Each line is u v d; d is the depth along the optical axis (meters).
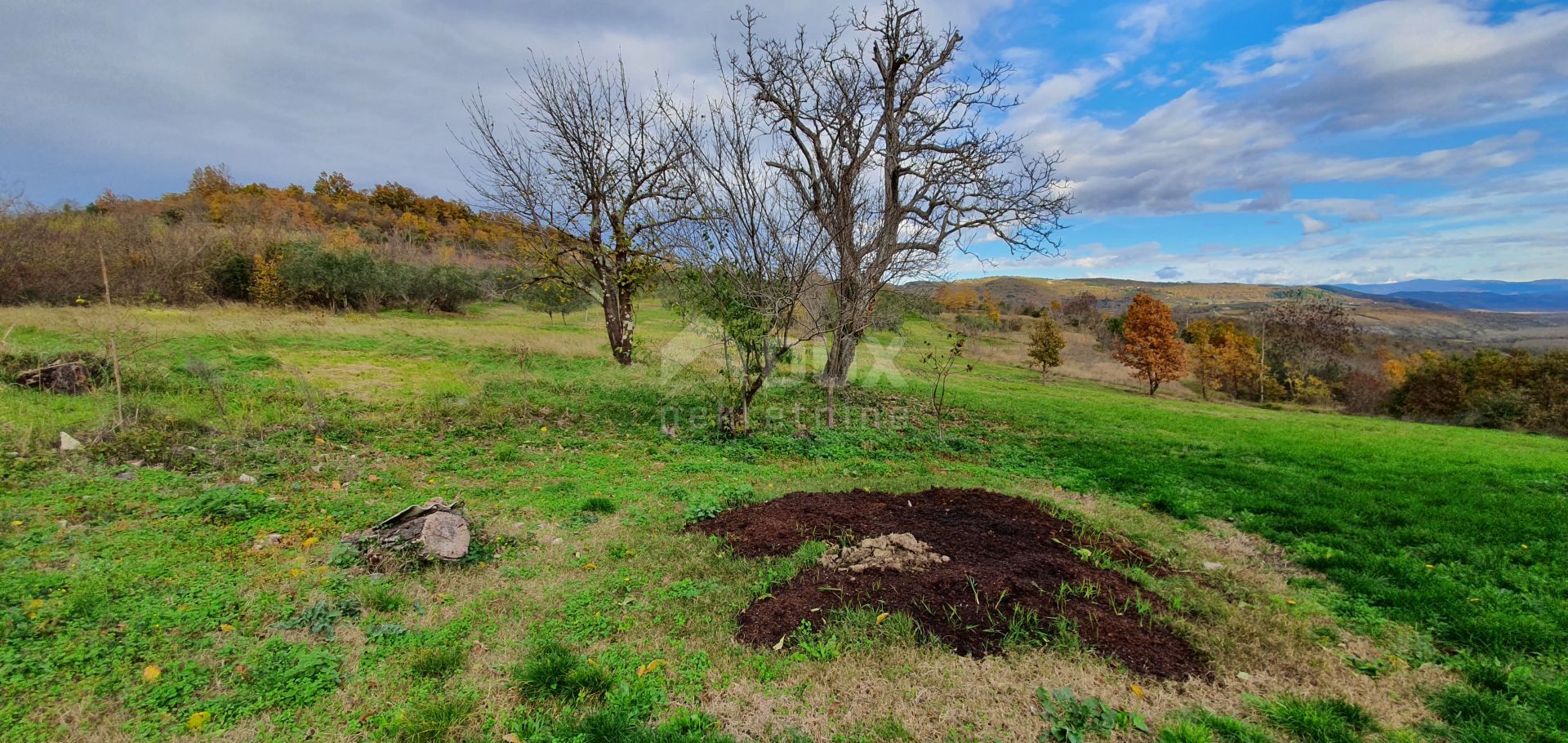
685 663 3.67
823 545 5.35
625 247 15.66
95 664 3.30
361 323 23.27
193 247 29.30
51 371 8.55
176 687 3.18
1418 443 13.88
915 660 3.67
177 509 5.49
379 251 41.28
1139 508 7.73
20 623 3.52
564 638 3.93
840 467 9.35
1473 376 31.80
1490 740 3.13
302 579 4.46
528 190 14.81
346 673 3.46
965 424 13.59
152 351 11.59
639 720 3.13
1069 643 3.82
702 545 5.62
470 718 3.11
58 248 22.59
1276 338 38.09
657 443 10.06
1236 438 13.10
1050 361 29.16
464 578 4.80
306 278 31.30
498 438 9.45
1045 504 6.81
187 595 4.10
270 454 7.36
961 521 5.96
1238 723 3.14
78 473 6.07
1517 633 4.10
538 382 13.23
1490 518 6.79
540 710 3.19
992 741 3.04
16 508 5.08
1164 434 13.30
